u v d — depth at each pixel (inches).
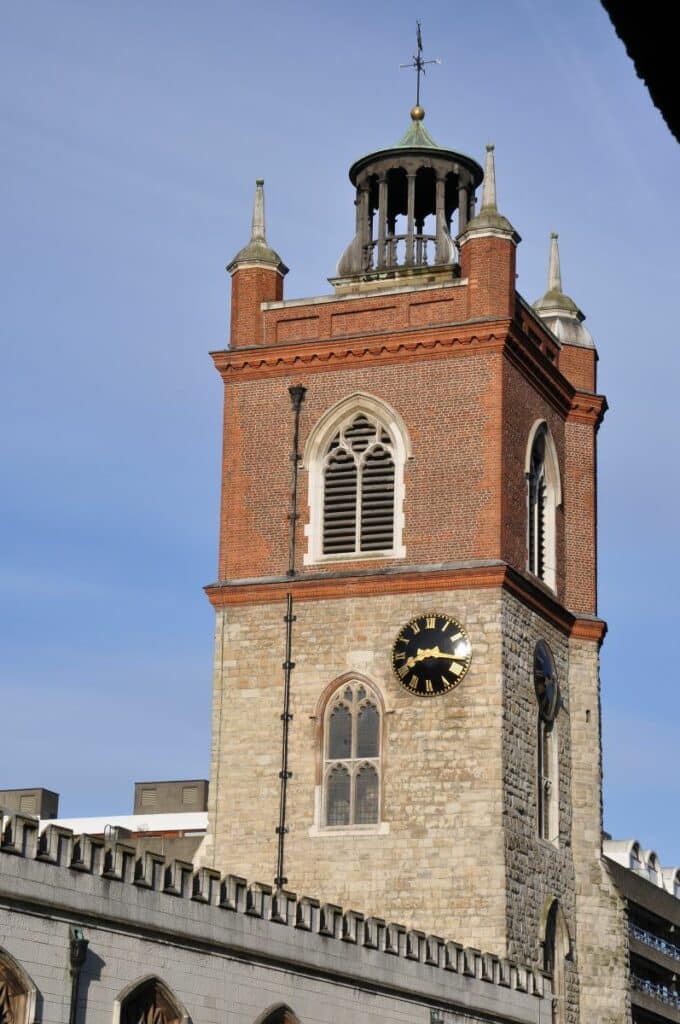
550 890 2389.3
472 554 2396.7
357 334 2522.1
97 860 1443.2
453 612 2365.9
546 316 2815.0
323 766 2373.3
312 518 2493.8
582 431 2738.7
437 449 2450.8
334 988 1801.2
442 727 2324.1
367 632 2400.3
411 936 1974.7
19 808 3631.9
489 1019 2108.8
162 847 2839.6
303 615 2447.1
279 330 2596.0
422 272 2618.1
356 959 1849.2
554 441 2650.1
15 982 1323.8
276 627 2456.9
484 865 2249.0
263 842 2372.0
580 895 2488.9
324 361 2536.9
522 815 2331.4
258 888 1701.5
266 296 2628.0
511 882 2258.9
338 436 2518.5
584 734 2573.8
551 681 2498.8
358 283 2650.1
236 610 2490.2
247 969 1653.5
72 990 1381.6
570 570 2659.9
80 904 1408.7
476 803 2278.5
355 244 2694.4
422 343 2484.0
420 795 2308.1
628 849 3095.5
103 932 1437.0
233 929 1636.3
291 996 1722.4
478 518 2406.5
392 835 2304.4
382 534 2448.3
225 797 2412.6
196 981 1571.1
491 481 2412.6
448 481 2433.6
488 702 2314.2
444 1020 2004.2
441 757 2313.0
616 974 2445.9
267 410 2566.4
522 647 2407.7
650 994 2738.7
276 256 2655.0
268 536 2514.8
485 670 2327.8
